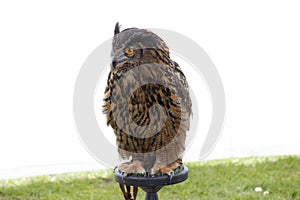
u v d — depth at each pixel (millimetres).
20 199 7445
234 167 8547
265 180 7805
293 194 7355
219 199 7160
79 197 7336
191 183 7789
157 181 4816
